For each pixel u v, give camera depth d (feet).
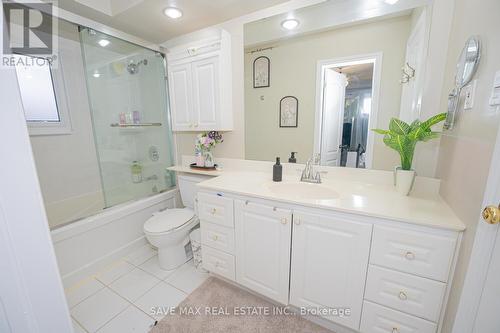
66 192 6.81
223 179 5.52
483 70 2.56
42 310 2.21
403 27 4.17
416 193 4.20
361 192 4.31
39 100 6.18
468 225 2.73
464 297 2.56
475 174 2.60
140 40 6.78
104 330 4.34
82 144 7.11
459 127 3.17
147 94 7.64
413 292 3.30
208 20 5.92
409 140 3.77
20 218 1.97
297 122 5.46
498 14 2.29
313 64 5.08
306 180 5.13
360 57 4.60
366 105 4.68
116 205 6.84
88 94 6.63
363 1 4.44
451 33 3.75
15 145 1.90
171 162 8.16
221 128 6.07
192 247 6.23
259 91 5.82
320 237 3.88
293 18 5.12
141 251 7.02
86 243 5.82
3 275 1.93
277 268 4.44
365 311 3.72
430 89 4.08
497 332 2.39
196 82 6.25
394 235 3.28
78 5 5.22
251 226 4.60
